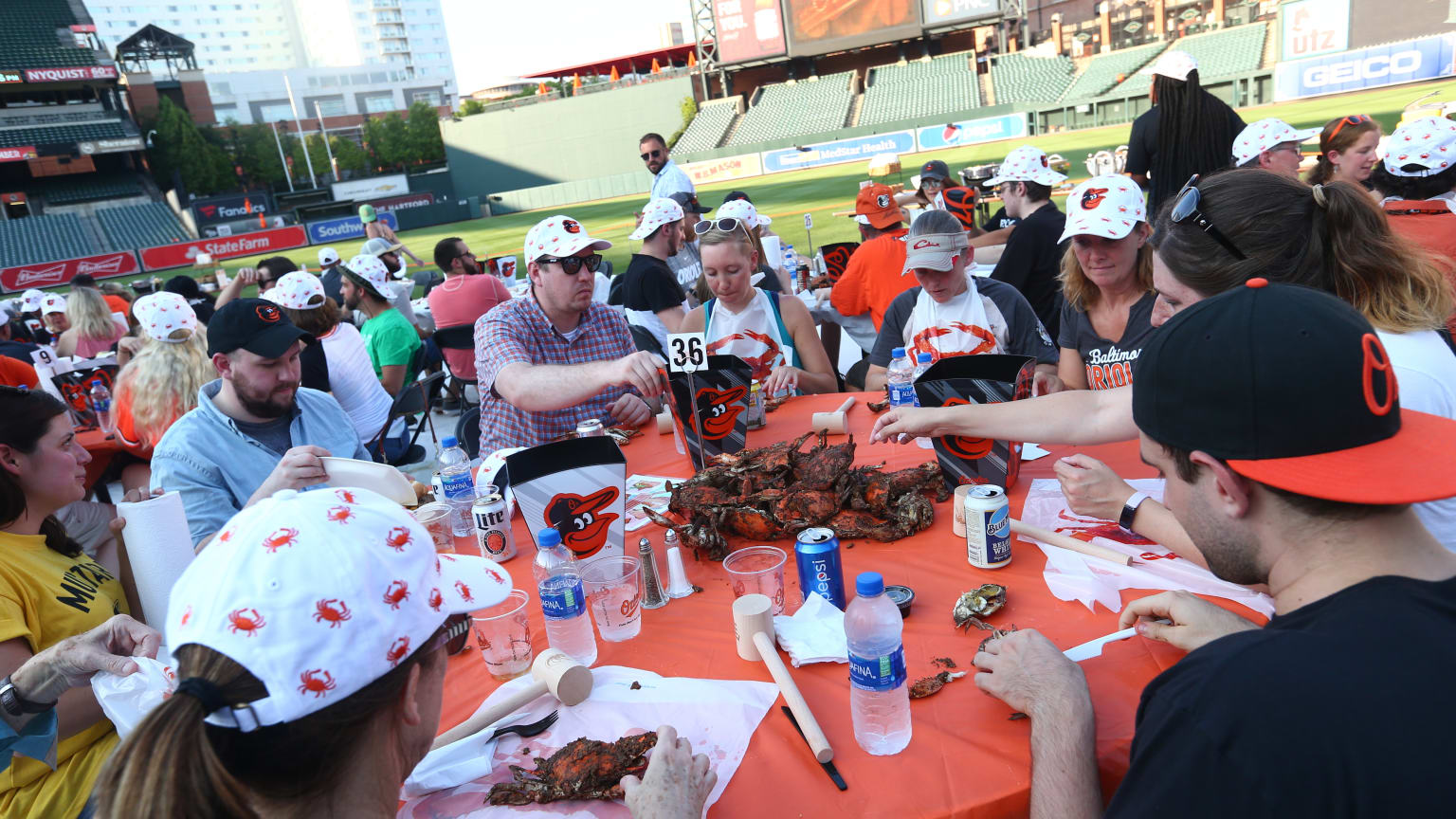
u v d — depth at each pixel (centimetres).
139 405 354
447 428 635
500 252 2100
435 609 91
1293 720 71
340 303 802
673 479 232
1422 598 75
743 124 3584
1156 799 78
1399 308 143
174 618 83
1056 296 408
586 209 3203
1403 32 2495
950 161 2356
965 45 3550
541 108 4006
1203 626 120
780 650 139
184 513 184
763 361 323
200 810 71
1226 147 439
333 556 84
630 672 140
